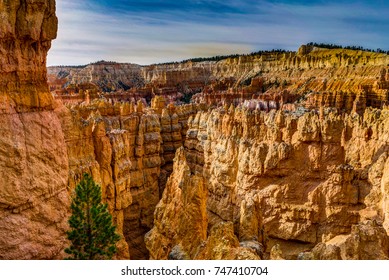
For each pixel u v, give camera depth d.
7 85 21.84
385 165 40.91
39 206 22.98
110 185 42.53
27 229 21.98
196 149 74.31
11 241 21.03
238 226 33.91
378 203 42.06
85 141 38.81
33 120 23.20
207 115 74.25
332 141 47.62
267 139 54.09
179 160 44.12
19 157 21.70
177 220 37.38
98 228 24.70
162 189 69.69
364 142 46.06
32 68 23.25
